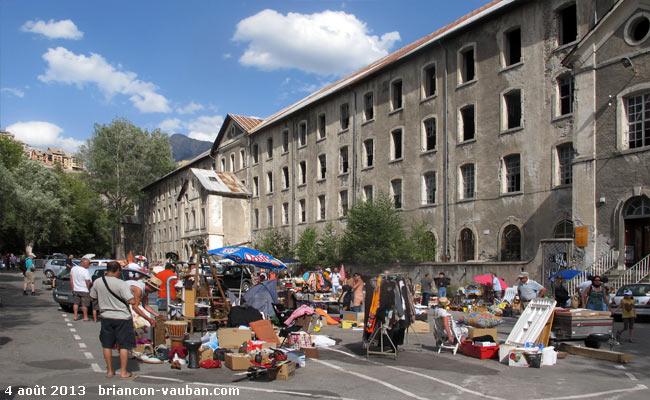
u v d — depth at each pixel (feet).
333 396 26.18
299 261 134.92
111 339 29.73
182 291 48.55
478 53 99.35
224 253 54.60
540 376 31.94
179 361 32.55
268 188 173.06
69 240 256.32
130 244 282.77
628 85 71.46
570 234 81.56
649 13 69.77
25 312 63.77
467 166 101.40
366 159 128.47
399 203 117.29
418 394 26.96
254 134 182.09
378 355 37.93
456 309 76.28
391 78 120.67
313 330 49.85
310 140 150.41
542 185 86.28
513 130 91.61
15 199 141.59
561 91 85.56
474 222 97.76
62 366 32.71
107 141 235.81
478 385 29.27
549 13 87.35
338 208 136.46
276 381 29.30
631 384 30.09
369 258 104.58
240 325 40.42
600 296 46.42
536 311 39.63
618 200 71.36
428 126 110.93
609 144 73.15
